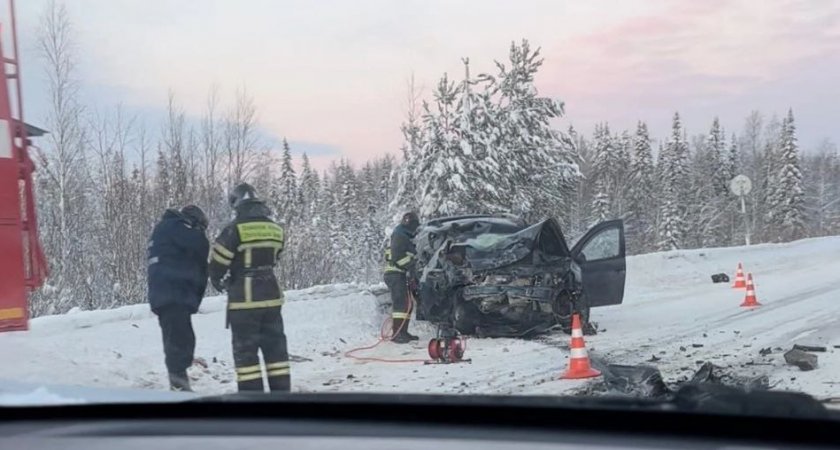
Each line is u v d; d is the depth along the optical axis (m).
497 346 9.41
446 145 19.19
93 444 2.83
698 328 10.38
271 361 6.39
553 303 9.87
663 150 51.47
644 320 11.45
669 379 6.82
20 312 6.70
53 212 15.60
